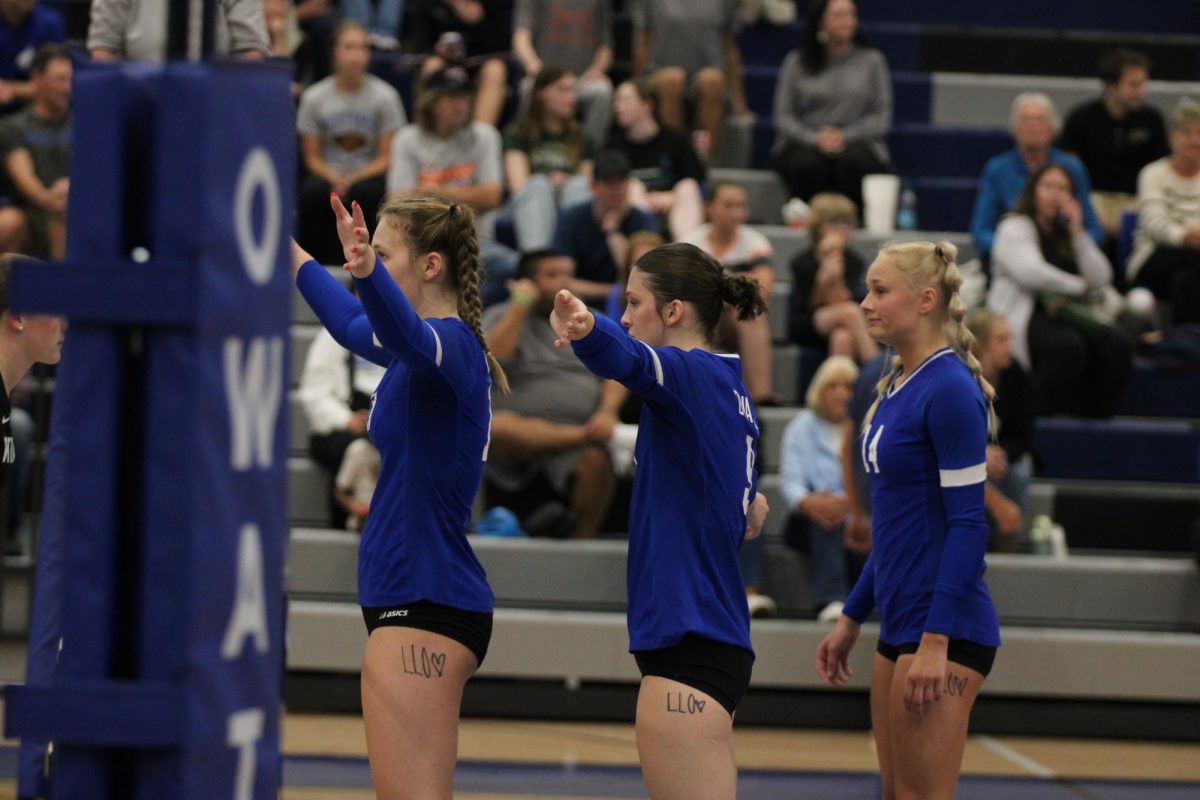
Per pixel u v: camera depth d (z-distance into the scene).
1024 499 22.64
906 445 11.89
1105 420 25.25
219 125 6.19
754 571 21.73
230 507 6.41
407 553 10.79
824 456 21.98
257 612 6.70
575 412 22.16
